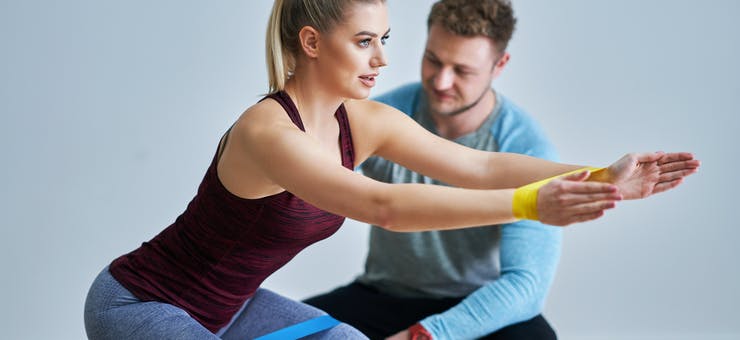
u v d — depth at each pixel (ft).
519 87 12.07
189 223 6.43
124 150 11.84
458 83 8.72
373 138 6.64
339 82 6.06
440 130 9.27
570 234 12.31
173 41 11.75
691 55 11.89
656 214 12.23
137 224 11.91
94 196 11.83
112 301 6.44
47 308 11.76
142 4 11.67
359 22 5.91
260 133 5.68
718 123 11.98
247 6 11.72
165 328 6.23
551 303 12.39
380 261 9.57
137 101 11.80
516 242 8.78
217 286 6.54
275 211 6.15
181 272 6.47
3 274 11.69
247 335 7.16
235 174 6.01
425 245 9.23
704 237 12.20
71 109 11.72
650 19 11.85
